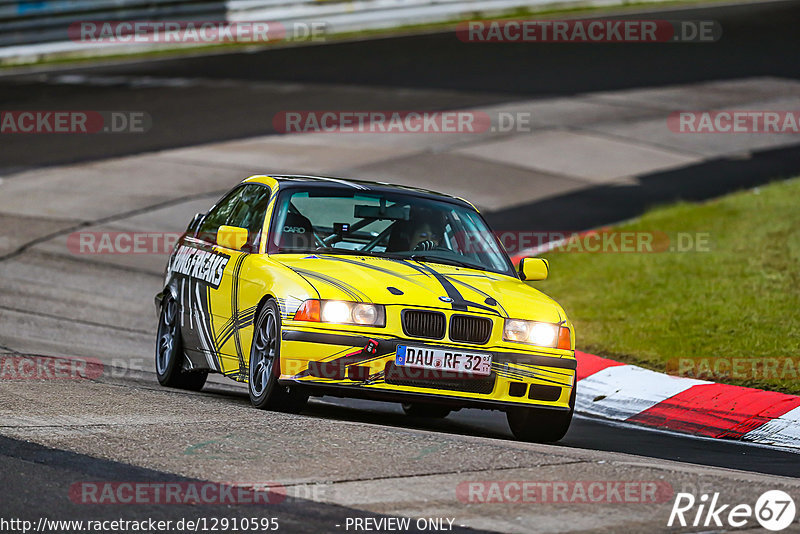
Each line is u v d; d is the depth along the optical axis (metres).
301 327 25.14
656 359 37.31
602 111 89.94
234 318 28.20
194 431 22.34
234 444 21.36
